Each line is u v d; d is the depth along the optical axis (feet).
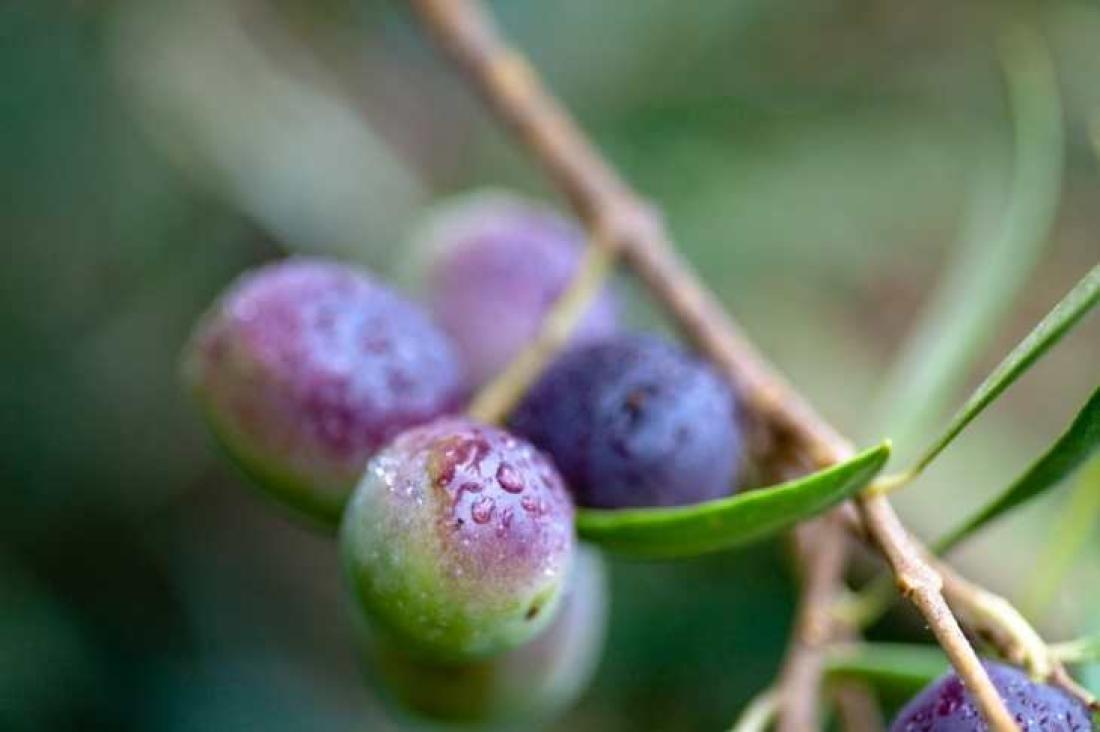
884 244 1.37
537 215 1.02
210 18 1.31
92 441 1.35
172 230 1.32
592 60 1.40
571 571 0.82
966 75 1.44
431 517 0.80
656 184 1.34
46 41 1.26
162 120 1.27
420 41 1.43
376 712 1.45
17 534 1.33
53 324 1.31
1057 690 0.79
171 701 1.38
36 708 1.27
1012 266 0.93
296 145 1.30
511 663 0.90
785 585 1.33
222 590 1.44
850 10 1.43
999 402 1.37
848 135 1.39
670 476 0.86
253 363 0.87
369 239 1.31
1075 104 1.46
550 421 0.86
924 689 0.80
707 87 1.39
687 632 1.35
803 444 0.87
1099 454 0.85
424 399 0.87
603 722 1.35
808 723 0.84
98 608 1.37
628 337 0.88
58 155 1.27
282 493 0.88
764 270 1.35
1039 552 1.14
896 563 0.79
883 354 1.35
